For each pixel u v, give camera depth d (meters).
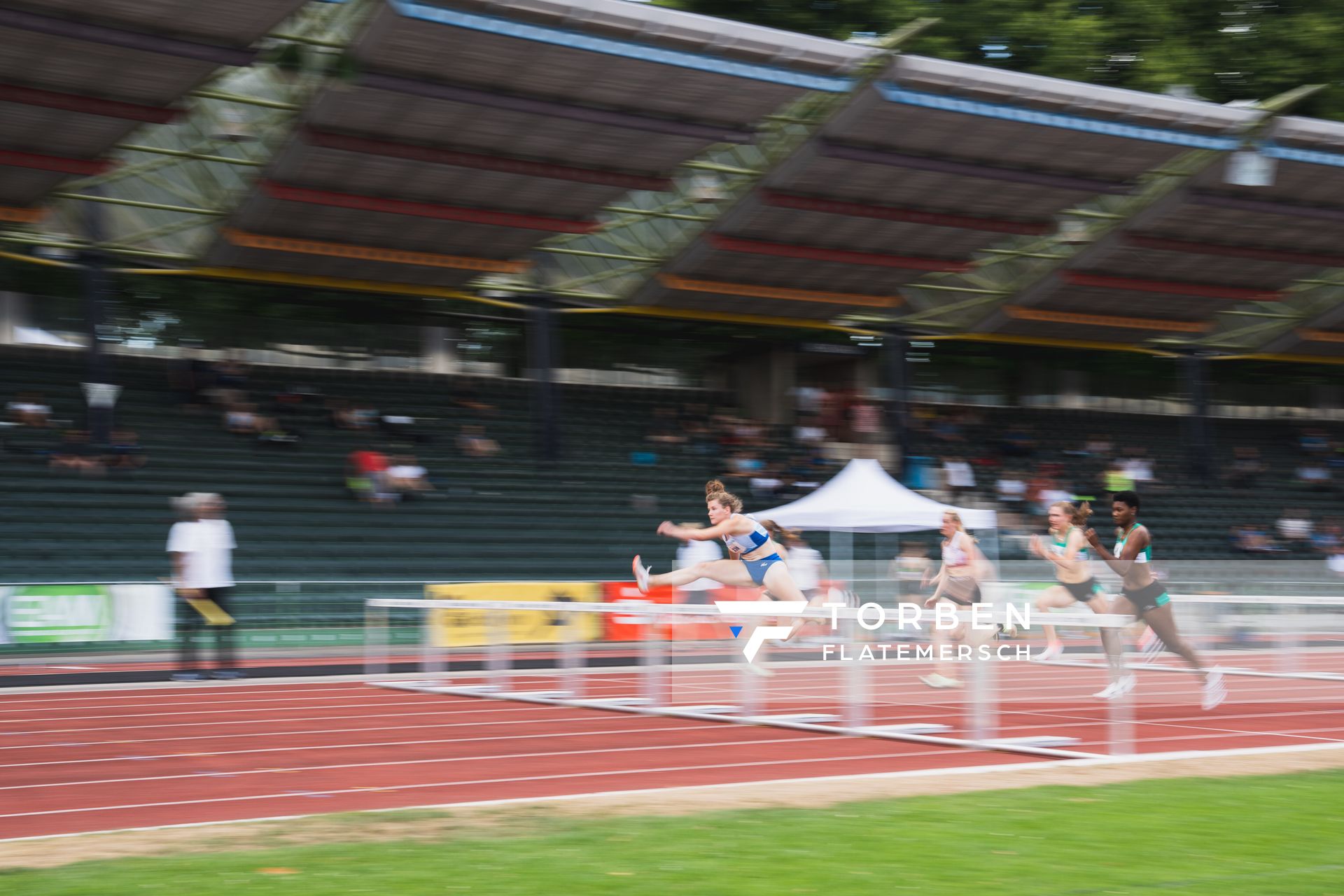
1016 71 31.30
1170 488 33.75
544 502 27.23
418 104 21.11
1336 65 31.64
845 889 4.80
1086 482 32.50
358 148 21.83
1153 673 11.40
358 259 26.41
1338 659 14.17
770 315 31.56
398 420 27.33
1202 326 34.44
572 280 29.12
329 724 11.52
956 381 34.81
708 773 8.57
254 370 27.53
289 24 19.83
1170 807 6.70
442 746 9.98
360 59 19.78
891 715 10.60
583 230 25.77
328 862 5.32
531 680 16.28
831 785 7.67
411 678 16.23
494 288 28.64
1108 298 32.34
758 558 11.41
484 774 8.52
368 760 9.24
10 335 25.78
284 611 17.73
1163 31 31.16
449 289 28.72
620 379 31.69
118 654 17.08
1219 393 37.66
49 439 23.91
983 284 31.81
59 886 4.87
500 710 12.79
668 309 30.64
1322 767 8.43
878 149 24.30
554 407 28.44
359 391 28.45
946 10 29.86
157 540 22.77
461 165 22.59
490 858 5.39
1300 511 34.22
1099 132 23.70
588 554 26.34
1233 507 33.69
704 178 25.61
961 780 7.89
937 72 22.16
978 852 5.50
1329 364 38.41
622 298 30.11
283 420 26.31
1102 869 5.16
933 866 5.21
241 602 17.41
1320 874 5.08
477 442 27.86
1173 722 11.47
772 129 24.36
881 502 19.36
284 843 5.85
